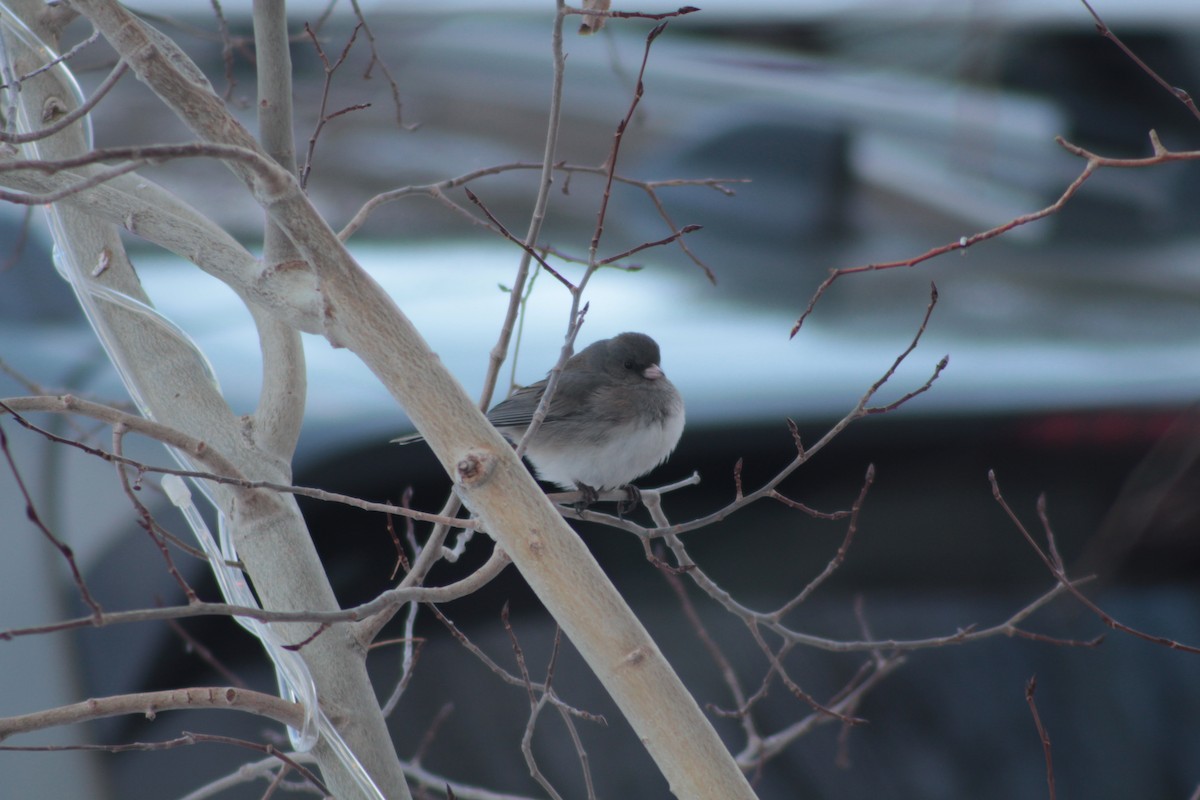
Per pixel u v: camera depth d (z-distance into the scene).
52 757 8.23
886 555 10.02
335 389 9.73
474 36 15.96
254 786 8.76
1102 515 9.73
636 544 10.33
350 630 5.93
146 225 5.19
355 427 9.30
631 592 10.30
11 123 5.90
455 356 11.55
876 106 15.55
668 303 12.86
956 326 11.72
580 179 15.38
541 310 12.59
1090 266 13.33
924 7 16.28
